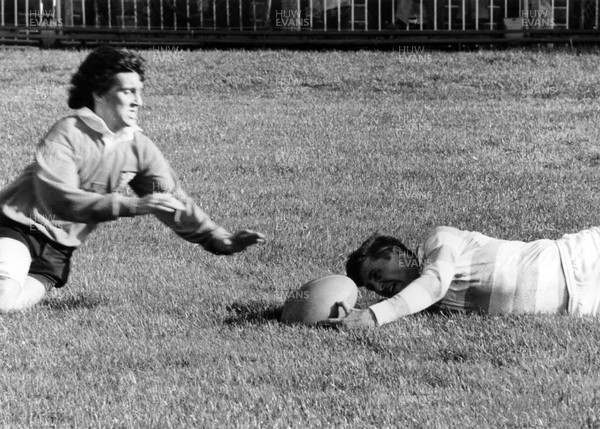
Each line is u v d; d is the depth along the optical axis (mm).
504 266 7461
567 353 6629
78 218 7449
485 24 22438
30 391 6117
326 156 14359
